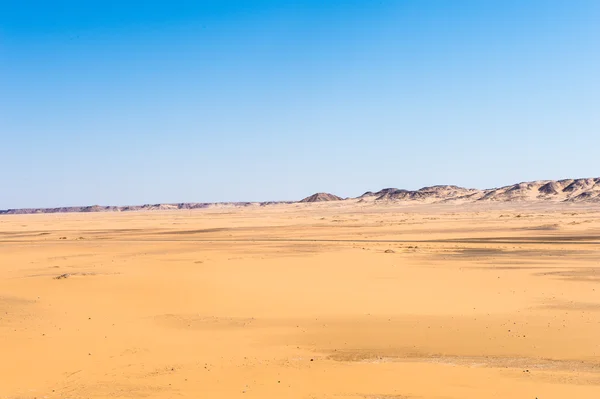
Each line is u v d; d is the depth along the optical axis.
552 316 28.75
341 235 94.62
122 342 24.97
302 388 18.30
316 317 29.83
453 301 33.41
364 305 32.75
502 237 83.19
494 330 26.16
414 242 76.56
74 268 52.72
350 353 23.02
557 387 17.86
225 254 63.97
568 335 24.92
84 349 23.78
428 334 25.75
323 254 61.97
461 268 48.44
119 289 39.12
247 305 33.31
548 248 63.88
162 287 39.75
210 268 50.56
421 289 37.97
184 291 38.12
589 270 45.53
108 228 136.62
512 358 21.86
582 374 19.47
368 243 75.50
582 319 27.89
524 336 24.94
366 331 26.58
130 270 49.72
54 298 36.12
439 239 81.81
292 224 138.50
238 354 22.95
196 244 79.00
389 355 22.64
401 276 44.31
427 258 56.66
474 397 17.03
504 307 31.34
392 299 34.44
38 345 24.41
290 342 24.91
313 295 36.25
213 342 24.95
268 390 18.12
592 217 138.50
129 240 90.38
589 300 32.88
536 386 18.02
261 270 48.84
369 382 18.84
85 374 20.28
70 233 116.50
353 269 48.84
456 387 18.08
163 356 22.69
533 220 128.88
